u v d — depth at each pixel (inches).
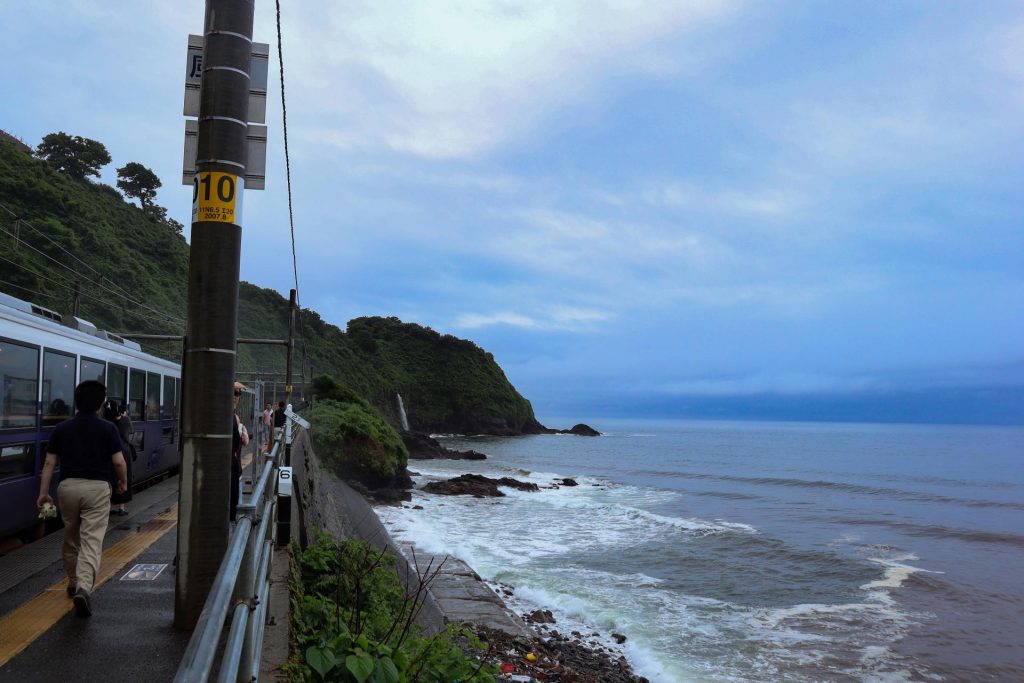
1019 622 672.4
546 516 1294.3
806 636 620.7
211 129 171.5
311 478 669.9
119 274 2166.6
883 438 6993.1
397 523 1056.8
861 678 527.5
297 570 264.8
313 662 156.6
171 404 591.8
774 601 734.5
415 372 5954.7
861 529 1274.6
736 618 668.1
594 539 1052.5
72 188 2588.6
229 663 81.7
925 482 2304.4
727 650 577.0
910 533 1232.2
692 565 887.1
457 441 5017.2
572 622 638.5
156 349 1882.4
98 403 217.2
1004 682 526.0
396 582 322.3
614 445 4842.5
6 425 292.7
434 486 1670.8
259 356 3270.2
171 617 207.0
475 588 658.8
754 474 2527.1
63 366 355.3
